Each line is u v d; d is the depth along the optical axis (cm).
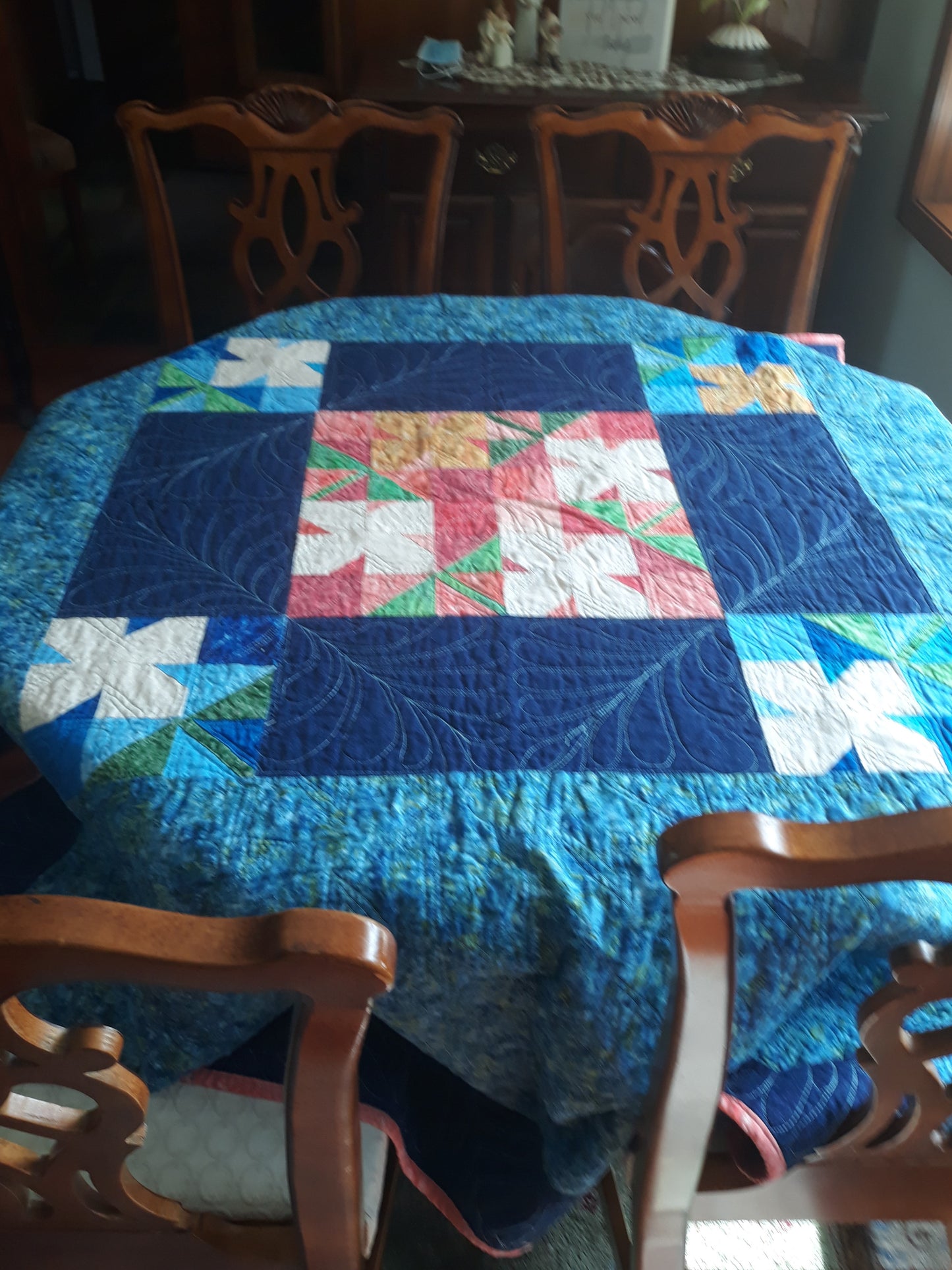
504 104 215
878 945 77
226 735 84
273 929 48
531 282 242
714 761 83
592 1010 72
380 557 103
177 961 48
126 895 90
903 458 120
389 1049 88
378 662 91
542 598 99
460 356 137
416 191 230
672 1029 61
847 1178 81
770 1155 77
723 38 223
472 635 94
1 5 236
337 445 119
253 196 154
